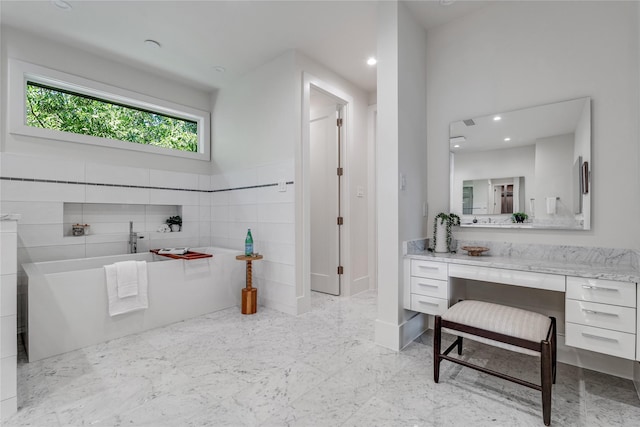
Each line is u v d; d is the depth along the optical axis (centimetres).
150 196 350
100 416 151
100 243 316
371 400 163
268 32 273
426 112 265
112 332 243
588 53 197
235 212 366
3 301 152
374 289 400
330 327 268
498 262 194
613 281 153
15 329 155
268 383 179
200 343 235
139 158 343
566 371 194
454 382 180
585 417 149
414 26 246
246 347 228
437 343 178
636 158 181
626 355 150
